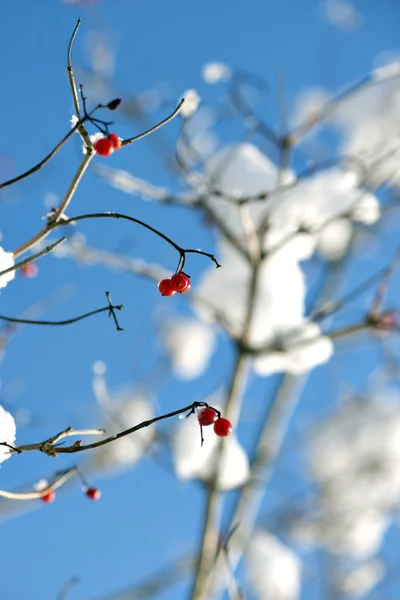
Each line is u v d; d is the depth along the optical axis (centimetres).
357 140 159
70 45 90
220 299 126
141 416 157
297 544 180
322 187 124
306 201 123
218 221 120
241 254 119
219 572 133
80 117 90
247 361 121
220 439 121
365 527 186
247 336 120
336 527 177
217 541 130
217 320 121
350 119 164
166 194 119
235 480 125
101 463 148
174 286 91
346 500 181
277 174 126
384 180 122
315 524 175
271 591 162
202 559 120
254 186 124
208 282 127
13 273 91
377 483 190
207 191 117
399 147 123
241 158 125
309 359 121
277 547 170
